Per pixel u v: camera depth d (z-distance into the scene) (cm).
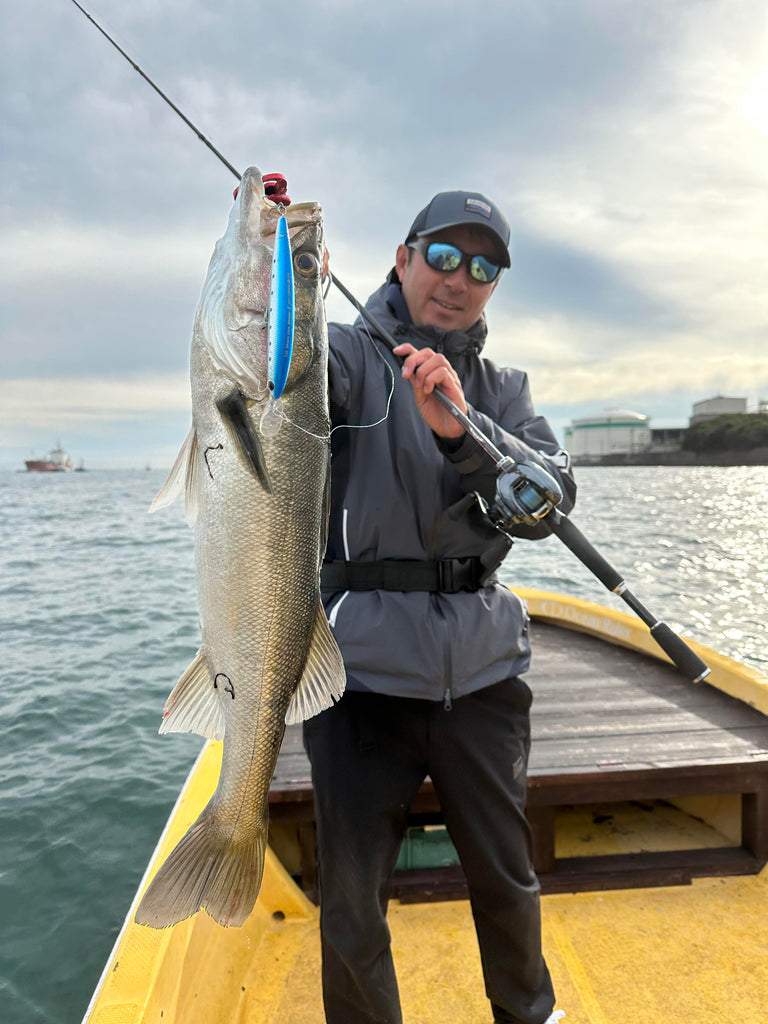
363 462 164
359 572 165
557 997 205
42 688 596
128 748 482
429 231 176
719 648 719
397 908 246
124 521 2133
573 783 254
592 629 458
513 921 163
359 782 156
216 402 125
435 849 257
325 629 141
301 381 131
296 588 134
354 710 159
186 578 1096
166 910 129
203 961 190
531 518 149
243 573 129
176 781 437
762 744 283
